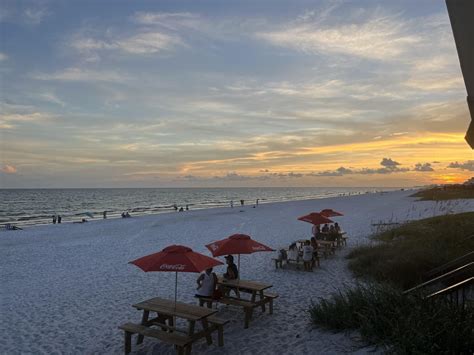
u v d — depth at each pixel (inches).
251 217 1427.2
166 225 1214.9
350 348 227.1
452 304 230.4
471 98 149.9
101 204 3358.8
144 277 507.8
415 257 408.2
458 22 145.2
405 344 193.3
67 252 738.8
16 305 399.9
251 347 267.4
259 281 459.5
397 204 1857.8
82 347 286.5
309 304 360.2
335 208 1768.0
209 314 263.6
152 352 268.7
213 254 342.3
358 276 440.8
